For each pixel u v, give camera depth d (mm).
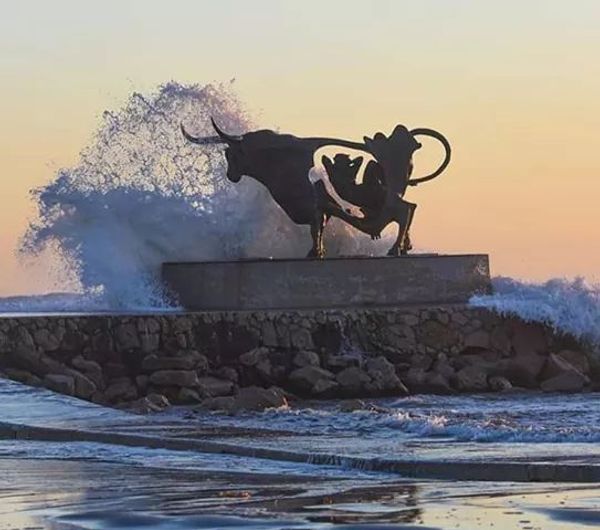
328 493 20203
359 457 23391
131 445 27406
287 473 22781
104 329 45156
